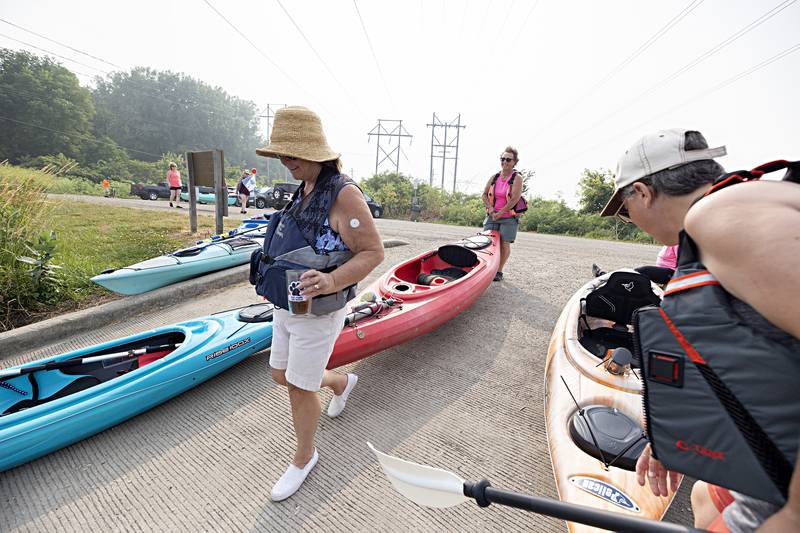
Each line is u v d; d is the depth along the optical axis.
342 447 2.47
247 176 13.42
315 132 1.85
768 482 0.79
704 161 1.03
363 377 3.29
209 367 3.00
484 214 21.45
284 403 2.93
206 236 8.39
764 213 0.68
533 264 7.61
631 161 1.14
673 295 0.91
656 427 0.97
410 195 24.58
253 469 2.31
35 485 2.18
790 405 0.72
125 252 6.57
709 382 0.84
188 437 2.56
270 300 1.91
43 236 4.56
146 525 1.96
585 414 2.13
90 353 2.92
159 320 4.46
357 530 1.93
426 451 2.46
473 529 1.94
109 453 2.42
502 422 2.77
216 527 1.94
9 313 4.12
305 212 1.87
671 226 1.11
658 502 1.71
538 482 2.24
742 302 0.78
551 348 3.15
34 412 2.26
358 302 3.64
